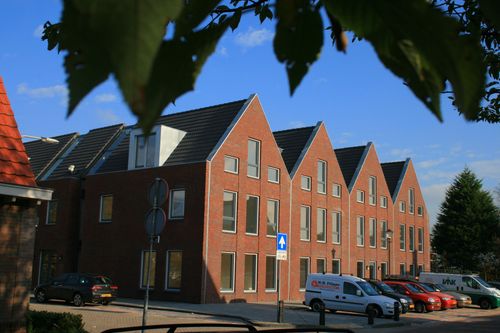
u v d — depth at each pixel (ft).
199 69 3.22
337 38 3.58
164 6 2.28
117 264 92.89
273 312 74.18
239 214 89.40
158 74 3.01
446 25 2.88
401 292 91.81
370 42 3.32
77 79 2.31
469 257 176.55
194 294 82.23
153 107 2.62
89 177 100.48
